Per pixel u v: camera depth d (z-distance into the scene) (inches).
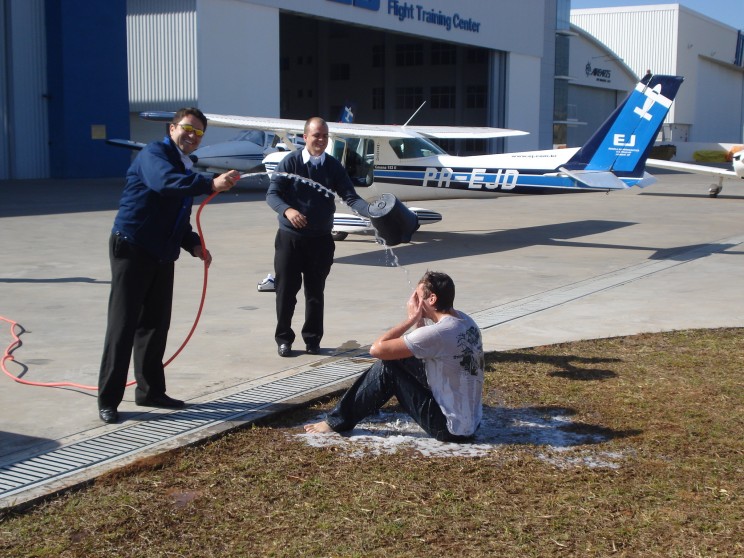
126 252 168.7
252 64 1149.1
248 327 265.4
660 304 308.0
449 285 163.3
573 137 2207.2
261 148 922.1
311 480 145.1
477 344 163.9
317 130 214.5
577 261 425.1
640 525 127.8
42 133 1046.4
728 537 123.8
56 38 1027.3
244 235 519.8
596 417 179.0
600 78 2241.6
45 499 134.9
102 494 138.2
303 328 231.0
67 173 1051.3
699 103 2778.1
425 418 163.6
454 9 1512.1
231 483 143.6
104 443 160.6
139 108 1146.7
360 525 127.9
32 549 119.5
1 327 263.7
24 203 714.2
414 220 214.1
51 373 211.2
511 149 1739.7
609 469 150.2
